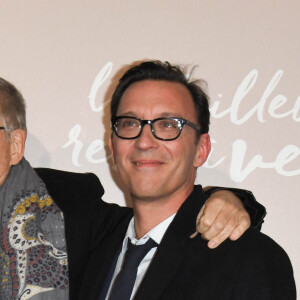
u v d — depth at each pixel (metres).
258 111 1.87
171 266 1.25
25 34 1.93
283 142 1.86
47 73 1.92
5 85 1.44
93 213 1.50
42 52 1.93
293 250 1.84
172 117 1.29
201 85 1.88
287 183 1.85
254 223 1.30
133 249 1.32
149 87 1.33
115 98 1.39
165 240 1.28
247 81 1.88
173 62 1.90
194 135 1.33
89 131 1.91
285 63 1.87
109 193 1.91
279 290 1.15
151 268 1.25
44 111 1.92
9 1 1.94
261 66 1.88
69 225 1.45
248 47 1.88
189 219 1.30
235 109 1.87
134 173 1.29
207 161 1.87
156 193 1.28
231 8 1.89
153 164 1.28
